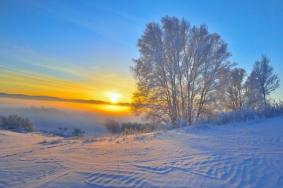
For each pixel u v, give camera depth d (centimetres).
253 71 3394
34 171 645
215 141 874
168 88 2308
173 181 493
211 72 2291
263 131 1025
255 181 474
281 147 710
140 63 2327
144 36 2316
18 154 961
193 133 1136
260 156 623
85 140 1345
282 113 1706
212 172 532
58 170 630
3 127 2777
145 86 2314
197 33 2309
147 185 480
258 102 3167
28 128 2817
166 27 2294
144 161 650
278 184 455
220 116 1576
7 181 574
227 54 2308
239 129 1148
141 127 2366
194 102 2319
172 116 2281
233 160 604
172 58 2295
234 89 3172
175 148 797
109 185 491
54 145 1212
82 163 681
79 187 491
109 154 786
